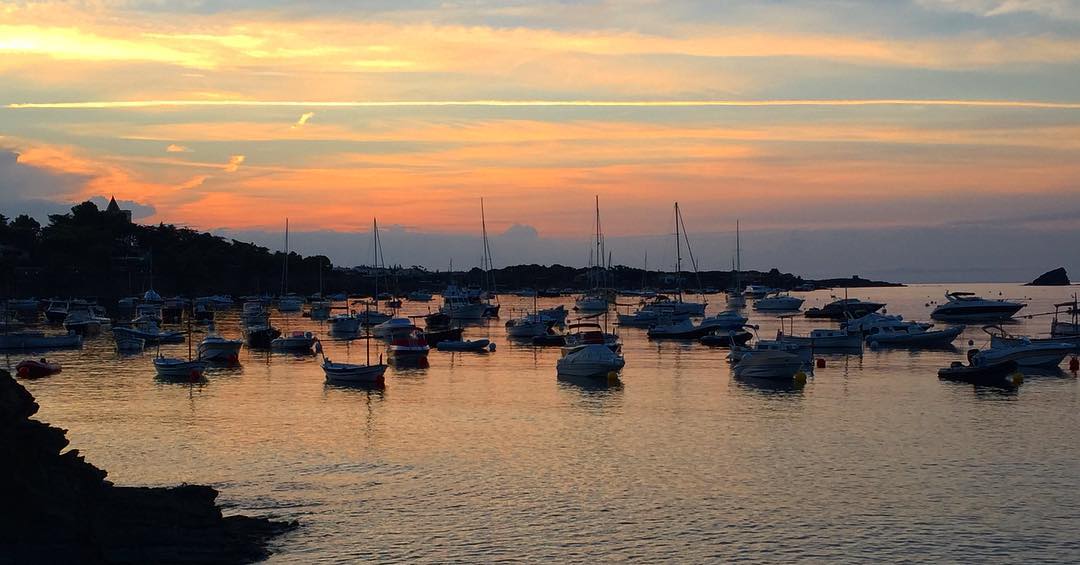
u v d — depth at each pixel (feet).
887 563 125.80
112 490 130.31
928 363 346.13
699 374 313.32
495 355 386.11
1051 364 318.24
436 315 549.54
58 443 128.77
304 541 133.39
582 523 142.10
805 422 218.18
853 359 362.33
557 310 592.19
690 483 163.22
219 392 268.82
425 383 291.17
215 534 128.88
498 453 185.78
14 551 116.37
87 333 511.40
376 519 143.54
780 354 291.79
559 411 234.79
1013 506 149.59
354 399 255.50
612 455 184.03
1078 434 203.41
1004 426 212.84
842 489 159.33
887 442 195.42
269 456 182.91
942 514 145.69
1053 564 125.18
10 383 126.52
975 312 610.65
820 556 128.47
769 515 145.59
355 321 519.60
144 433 204.85
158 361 303.68
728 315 517.14
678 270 561.02
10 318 596.29
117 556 120.06
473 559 127.54
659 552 130.31
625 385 285.02
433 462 178.29
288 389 275.80
